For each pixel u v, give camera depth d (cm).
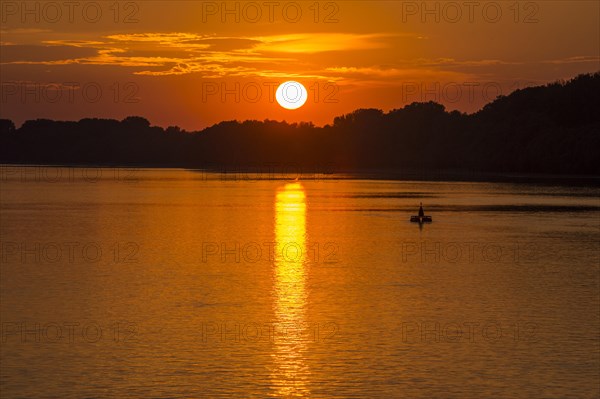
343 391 8456
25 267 16200
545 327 10962
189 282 14375
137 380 8756
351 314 11750
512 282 14475
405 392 8438
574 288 13850
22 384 8638
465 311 11975
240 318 11469
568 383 8688
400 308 12162
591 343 10150
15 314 11712
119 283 14262
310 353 9719
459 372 9038
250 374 8956
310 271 15738
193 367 9181
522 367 9200
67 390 8456
